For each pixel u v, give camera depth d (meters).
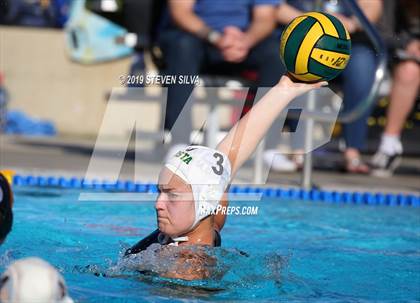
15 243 13.86
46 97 39.22
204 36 25.30
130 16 30.95
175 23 25.59
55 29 40.38
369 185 24.97
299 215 19.41
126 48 38.28
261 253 13.20
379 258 14.36
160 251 11.68
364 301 11.15
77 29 38.44
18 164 25.84
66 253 13.25
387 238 16.64
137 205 19.19
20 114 38.53
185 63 25.34
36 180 23.06
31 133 38.06
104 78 38.84
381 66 23.14
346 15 25.64
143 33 30.78
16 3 40.31
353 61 25.30
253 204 20.42
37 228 15.44
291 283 11.78
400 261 14.15
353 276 12.77
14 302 7.64
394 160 28.28
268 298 10.85
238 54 25.22
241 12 26.33
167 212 11.51
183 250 11.68
